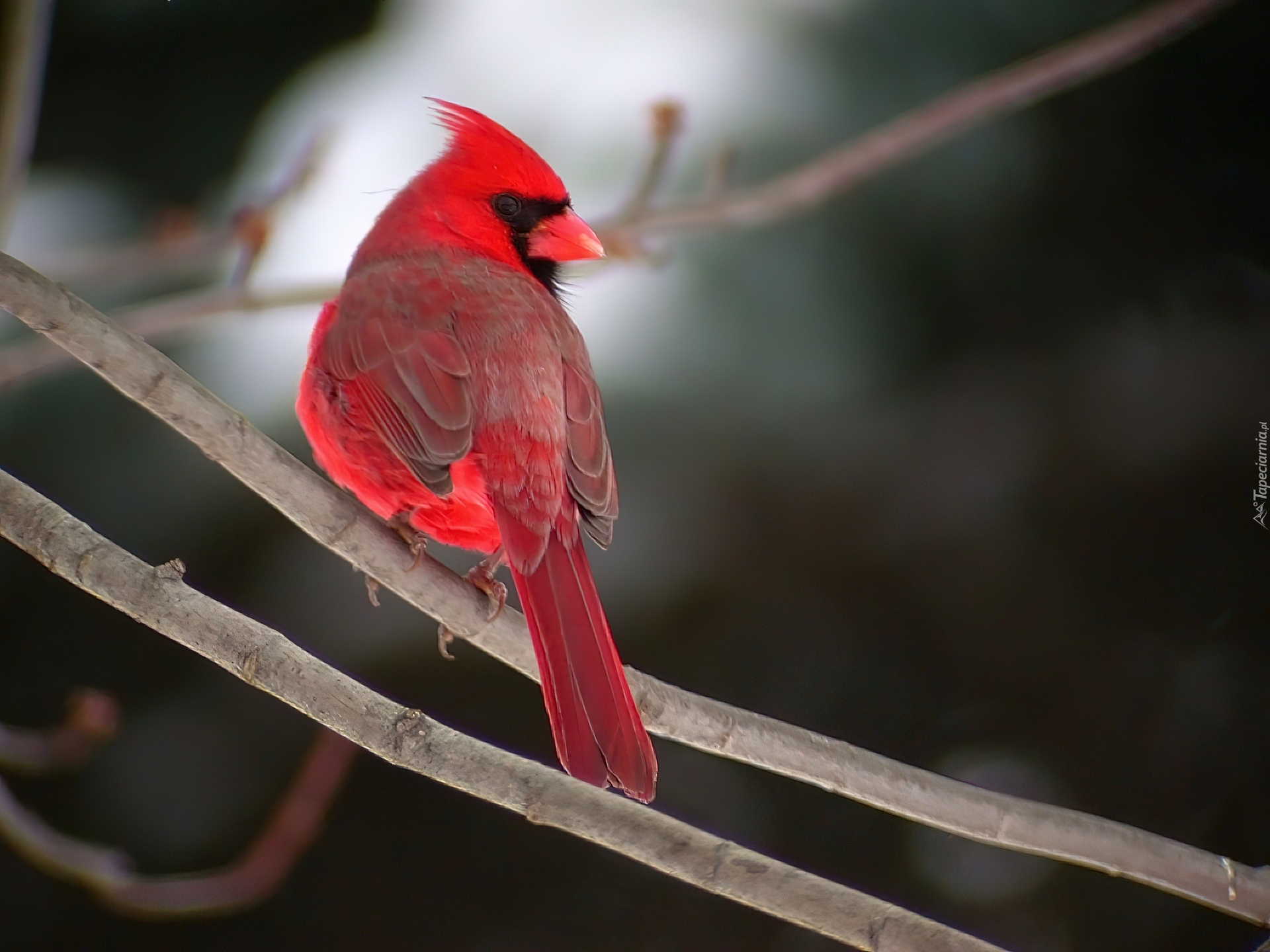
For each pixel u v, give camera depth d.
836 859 3.80
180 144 3.82
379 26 3.79
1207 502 3.79
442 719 3.80
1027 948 3.79
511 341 3.59
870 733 3.79
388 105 3.76
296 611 3.79
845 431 3.79
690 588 3.79
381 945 3.81
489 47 3.76
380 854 3.82
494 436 3.58
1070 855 3.56
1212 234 3.80
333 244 3.76
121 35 3.82
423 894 3.82
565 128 3.75
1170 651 3.79
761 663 3.79
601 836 3.53
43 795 3.80
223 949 3.81
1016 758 3.79
